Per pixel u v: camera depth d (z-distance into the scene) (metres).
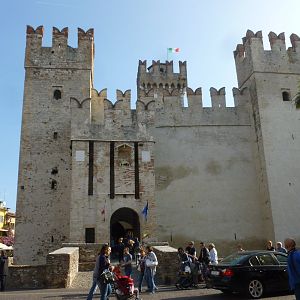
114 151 30.86
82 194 29.22
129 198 29.83
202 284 17.73
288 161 34.06
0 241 60.50
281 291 14.80
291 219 32.53
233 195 34.31
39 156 33.78
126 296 12.59
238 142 35.88
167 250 19.55
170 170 34.16
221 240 32.97
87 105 31.64
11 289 17.58
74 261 20.62
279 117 35.12
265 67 36.38
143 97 37.44
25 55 36.59
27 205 32.31
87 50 37.72
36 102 35.31
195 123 35.75
